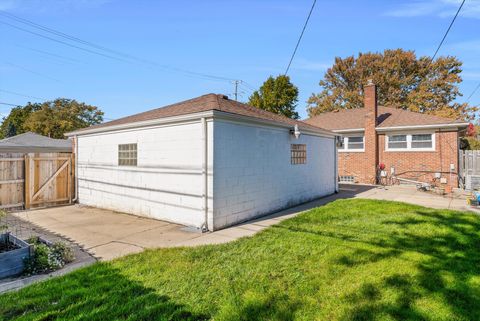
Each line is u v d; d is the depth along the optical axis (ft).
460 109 94.84
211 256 14.65
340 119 59.77
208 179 20.84
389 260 13.89
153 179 25.17
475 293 10.81
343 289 11.07
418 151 46.96
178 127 23.08
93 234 19.79
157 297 10.39
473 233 18.42
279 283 11.55
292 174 30.50
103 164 30.68
